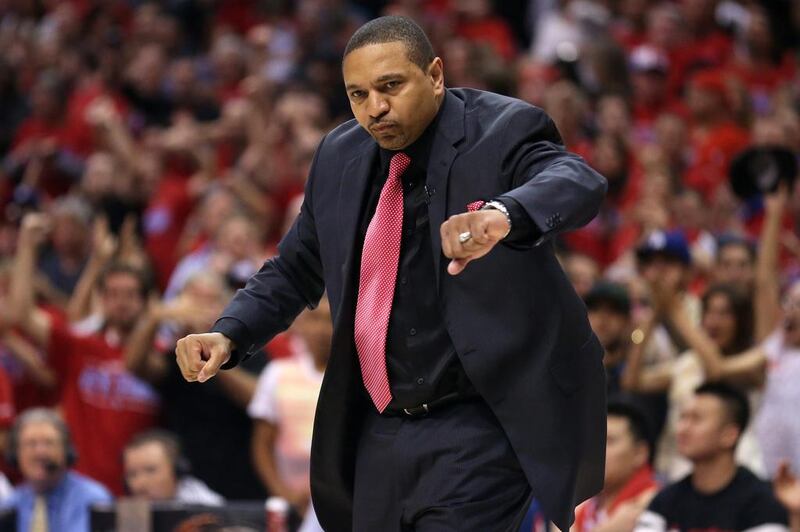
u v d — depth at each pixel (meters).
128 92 42.09
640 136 35.03
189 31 46.72
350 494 10.66
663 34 38.94
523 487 9.95
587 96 35.78
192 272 25.55
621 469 18.19
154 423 23.73
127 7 48.16
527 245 8.96
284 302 10.65
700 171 32.53
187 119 37.72
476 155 9.89
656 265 22.88
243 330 10.30
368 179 10.29
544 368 9.81
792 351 20.94
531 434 9.74
